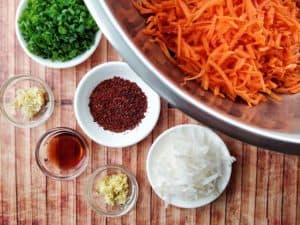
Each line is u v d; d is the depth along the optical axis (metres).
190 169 0.46
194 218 0.48
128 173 0.47
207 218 0.48
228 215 0.48
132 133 0.47
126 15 0.36
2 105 0.47
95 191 0.48
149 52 0.36
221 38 0.38
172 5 0.38
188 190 0.46
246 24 0.38
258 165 0.47
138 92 0.47
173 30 0.39
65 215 0.48
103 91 0.47
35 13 0.46
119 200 0.48
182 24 0.38
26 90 0.47
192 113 0.34
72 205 0.48
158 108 0.47
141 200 0.48
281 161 0.47
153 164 0.47
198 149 0.46
